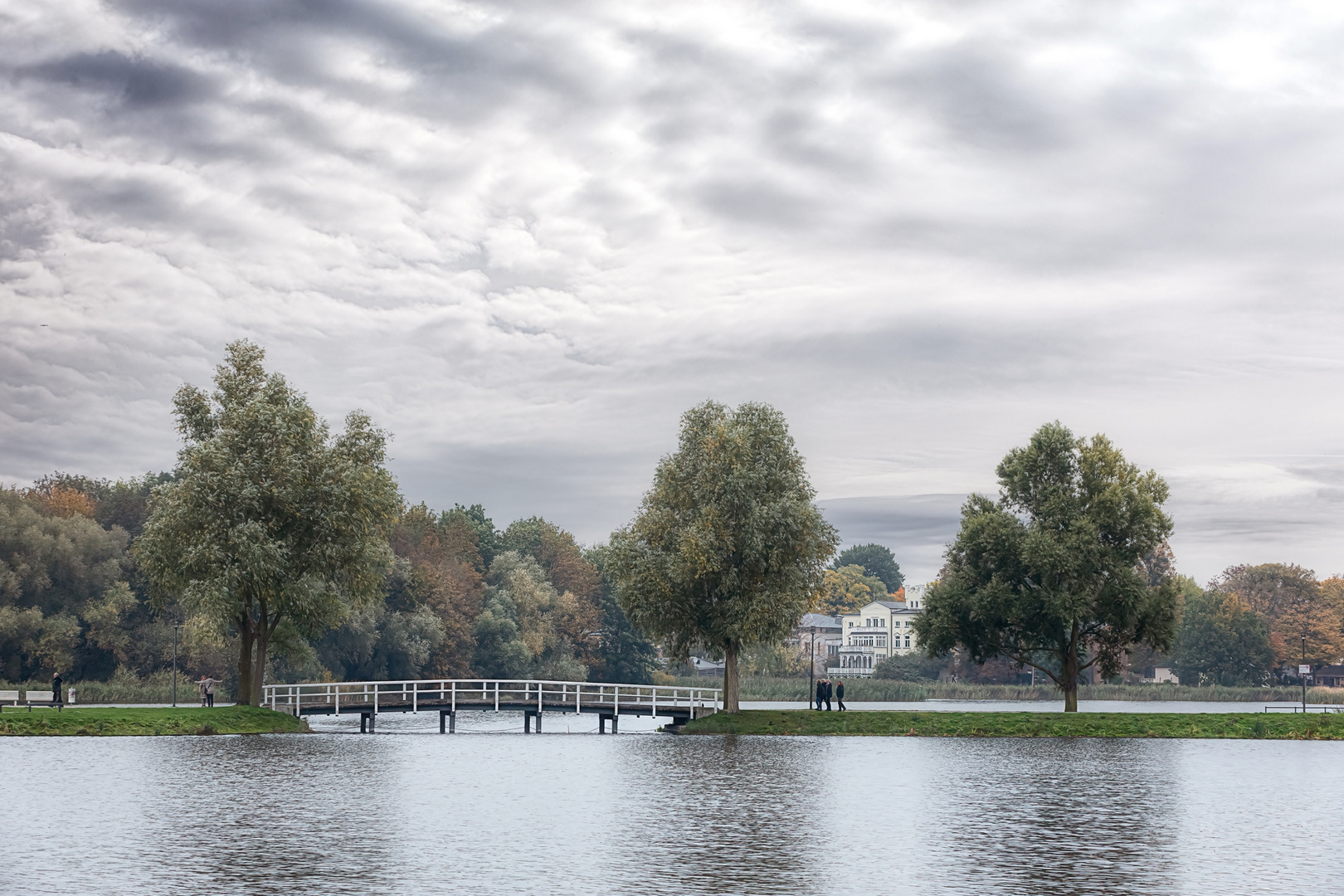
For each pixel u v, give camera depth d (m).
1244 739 57.44
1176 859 24.30
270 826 27.53
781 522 61.03
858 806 32.28
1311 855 24.88
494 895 20.02
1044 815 30.80
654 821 29.11
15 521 99.69
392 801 32.62
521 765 44.12
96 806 30.67
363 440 61.88
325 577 59.44
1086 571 64.44
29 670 98.25
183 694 97.88
